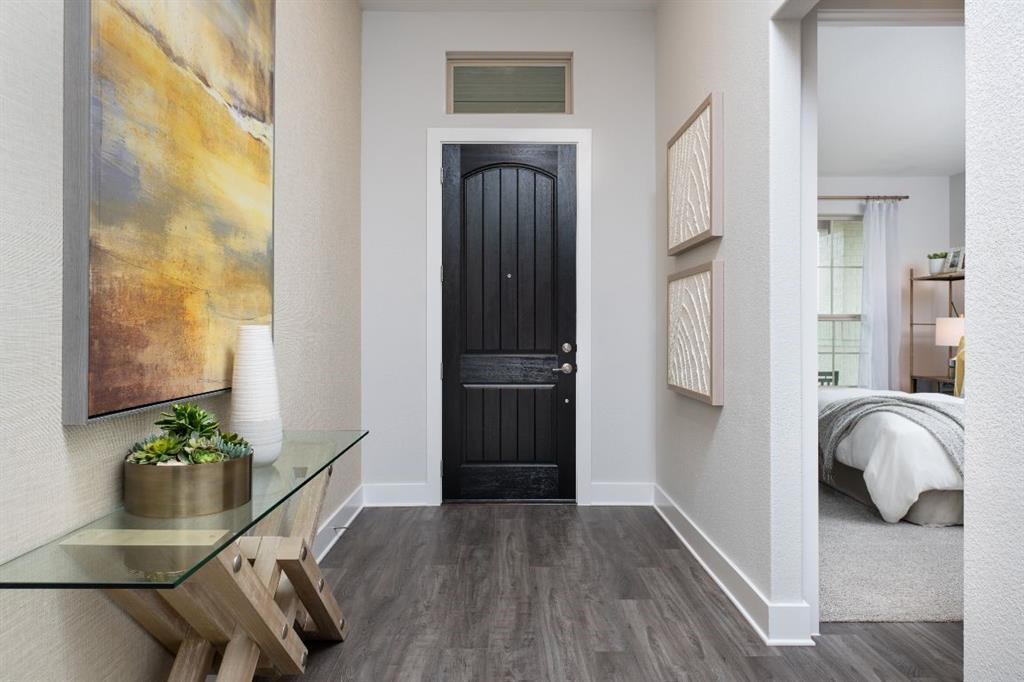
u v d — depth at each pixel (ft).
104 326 4.29
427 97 13.12
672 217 11.37
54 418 4.00
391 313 13.14
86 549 3.72
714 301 8.82
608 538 10.92
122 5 4.46
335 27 10.90
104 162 4.26
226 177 6.23
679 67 11.22
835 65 15.05
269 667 5.96
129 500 4.41
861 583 8.46
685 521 10.62
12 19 3.64
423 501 13.15
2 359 3.58
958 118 17.78
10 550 3.62
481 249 13.34
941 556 9.36
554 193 13.34
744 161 8.04
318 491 6.59
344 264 11.57
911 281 22.52
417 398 13.17
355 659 6.73
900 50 14.43
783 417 7.22
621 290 13.23
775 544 7.20
